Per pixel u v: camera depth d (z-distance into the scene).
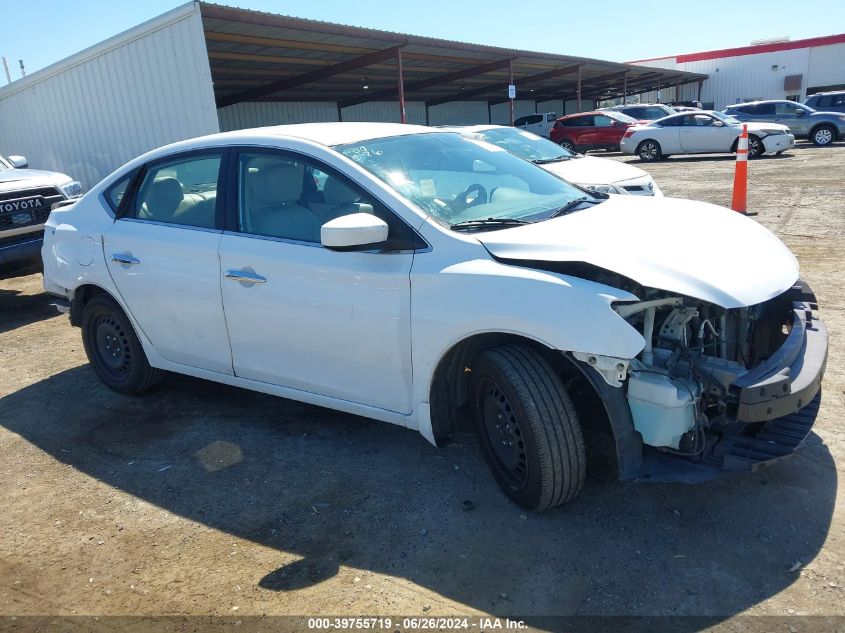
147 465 3.79
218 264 3.77
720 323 3.01
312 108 26.88
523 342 3.02
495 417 3.10
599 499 3.15
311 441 3.94
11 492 3.59
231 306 3.75
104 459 3.90
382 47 16.66
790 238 7.88
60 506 3.42
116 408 4.59
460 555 2.83
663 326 2.90
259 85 20.77
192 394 4.76
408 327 3.11
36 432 4.31
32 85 14.09
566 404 2.84
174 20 11.10
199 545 3.02
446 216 3.26
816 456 3.37
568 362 3.02
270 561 2.87
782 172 14.59
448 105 34.09
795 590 2.50
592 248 2.83
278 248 3.54
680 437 2.75
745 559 2.69
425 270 3.05
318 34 14.10
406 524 3.06
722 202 10.90
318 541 2.99
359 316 3.26
